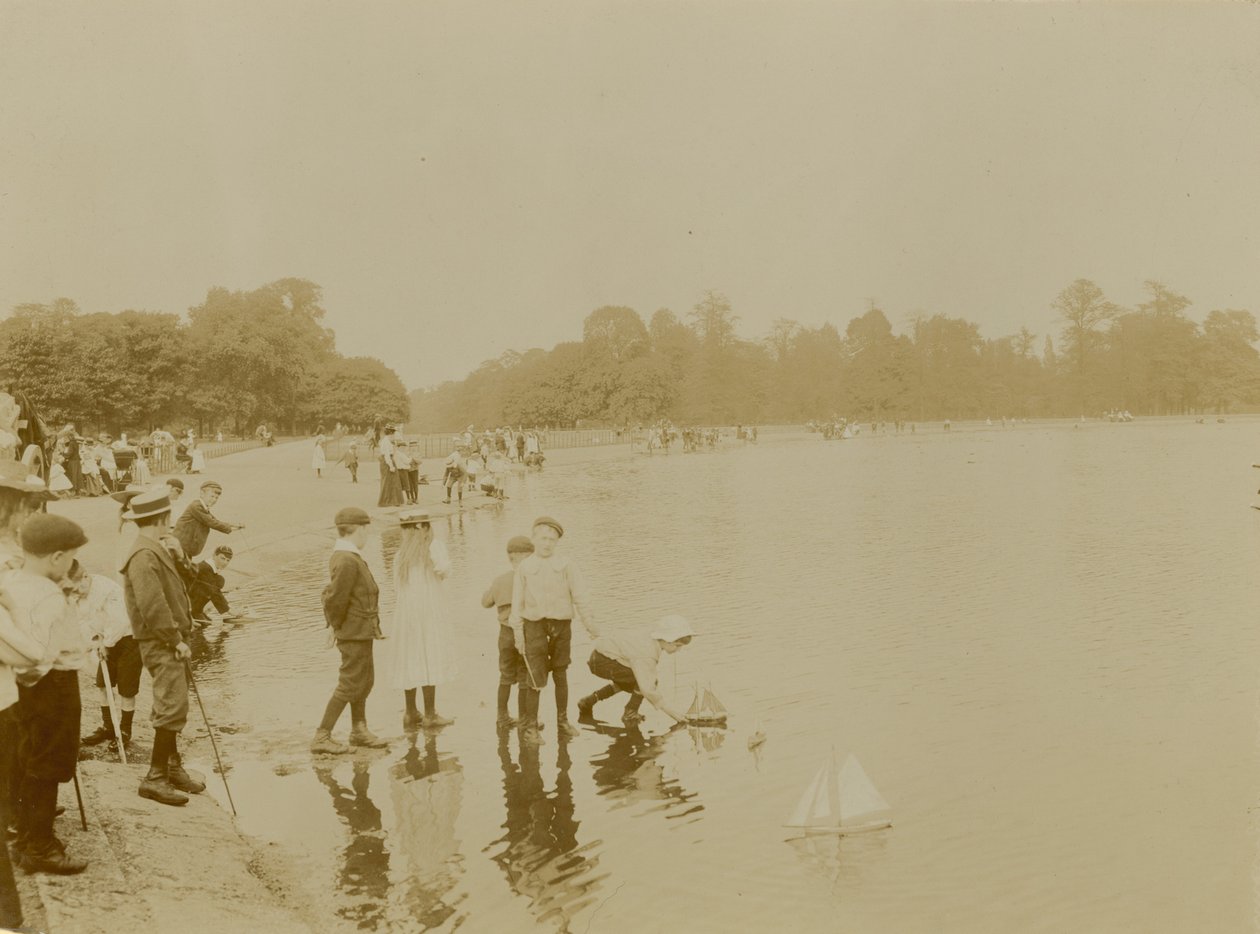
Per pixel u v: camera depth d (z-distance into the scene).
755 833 7.04
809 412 145.88
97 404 82.38
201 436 90.31
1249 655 12.11
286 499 31.58
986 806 7.56
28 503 5.63
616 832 7.03
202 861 6.26
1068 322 140.75
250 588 17.56
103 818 6.55
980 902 6.05
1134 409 138.12
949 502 33.75
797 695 10.55
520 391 129.88
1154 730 9.33
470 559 21.41
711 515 30.64
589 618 9.34
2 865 5.05
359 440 53.16
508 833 7.01
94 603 8.39
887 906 5.92
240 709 10.04
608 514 31.31
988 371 144.75
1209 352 134.25
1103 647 12.70
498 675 11.55
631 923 5.73
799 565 20.16
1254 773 8.18
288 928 5.54
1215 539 23.33
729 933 5.64
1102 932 5.59
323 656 12.20
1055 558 20.75
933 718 9.76
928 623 14.30
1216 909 5.93
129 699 8.76
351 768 8.32
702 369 134.12
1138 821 7.25
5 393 12.45
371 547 23.45
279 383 96.12
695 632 13.82
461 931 5.68
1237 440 76.69
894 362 141.62
